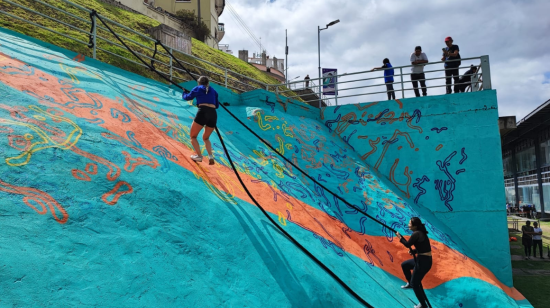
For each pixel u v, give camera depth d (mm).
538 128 32438
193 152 6590
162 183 4887
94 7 14898
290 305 4066
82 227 3492
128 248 3562
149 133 6184
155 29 13992
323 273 5055
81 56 7809
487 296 7102
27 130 4359
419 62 12164
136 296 3105
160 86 9203
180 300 3324
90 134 5047
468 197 10188
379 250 7523
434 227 9250
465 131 10633
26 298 2574
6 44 6320
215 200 5324
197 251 4113
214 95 6066
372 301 5215
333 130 12500
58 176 3943
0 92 4797
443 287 7258
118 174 4539
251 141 9180
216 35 32438
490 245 9750
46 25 10930
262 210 5625
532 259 13727
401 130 11406
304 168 9453
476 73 11430
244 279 4094
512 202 45281
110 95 6715
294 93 20688
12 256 2795
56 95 5629
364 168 10805
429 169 10750
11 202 3289
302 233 6066
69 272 2969
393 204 9445
